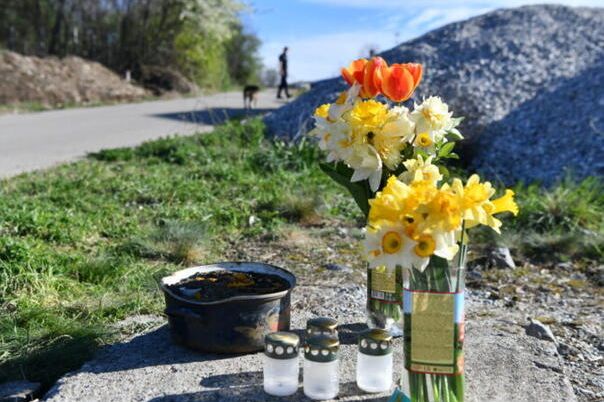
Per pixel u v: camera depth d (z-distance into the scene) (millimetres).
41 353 1438
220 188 3381
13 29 13547
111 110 8781
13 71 9789
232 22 14258
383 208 1001
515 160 4023
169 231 2430
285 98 12031
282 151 4051
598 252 2486
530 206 2873
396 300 1396
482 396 1204
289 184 3471
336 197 3287
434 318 1067
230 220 2816
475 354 1380
